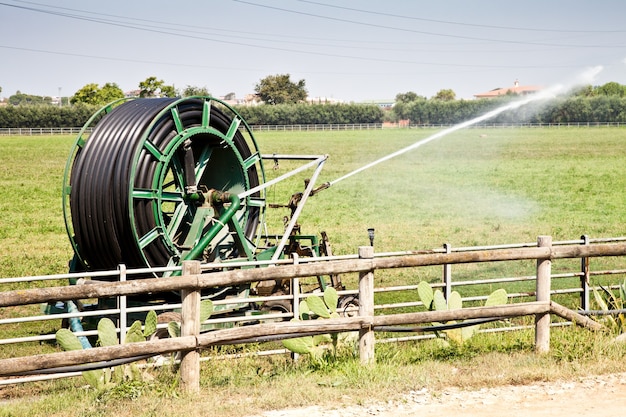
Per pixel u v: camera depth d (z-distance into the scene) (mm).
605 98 123250
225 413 7543
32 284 16469
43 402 8258
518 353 9570
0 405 8391
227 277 8180
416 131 115188
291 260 10688
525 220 27516
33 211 30281
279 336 8484
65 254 20500
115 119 11273
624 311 10391
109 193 10828
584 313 10133
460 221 27344
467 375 8633
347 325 8719
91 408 7824
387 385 8281
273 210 30922
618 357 9227
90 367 7832
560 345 9547
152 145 11055
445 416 7438
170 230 11727
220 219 11633
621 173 47125
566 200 34000
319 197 35812
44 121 116625
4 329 12977
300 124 131250
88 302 14539
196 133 11789
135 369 8625
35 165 53062
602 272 12789
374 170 50875
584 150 68188
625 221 27141
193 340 8008
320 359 9125
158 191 11156
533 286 15977
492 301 10023
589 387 8289
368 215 29203
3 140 89625
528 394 8094
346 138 94812
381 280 16703
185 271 8102
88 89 151125
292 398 7902
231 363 9461
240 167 12750
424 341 10578
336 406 7762
